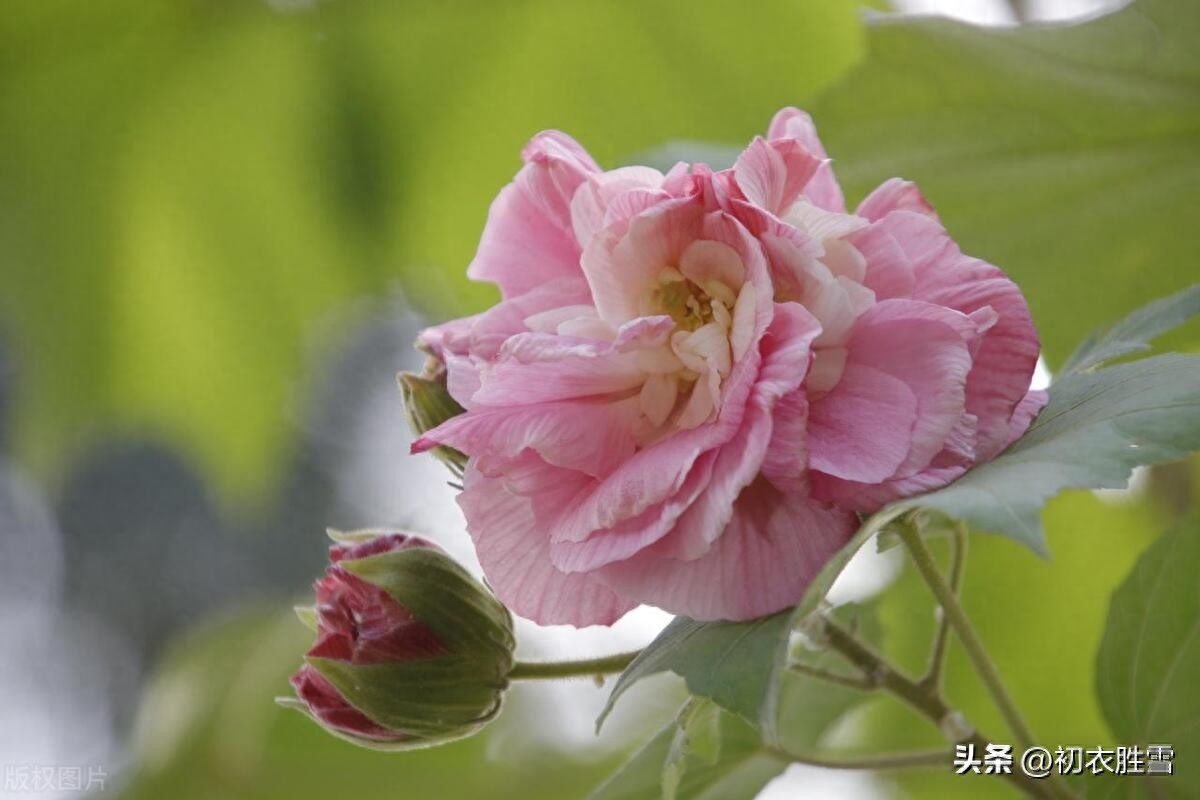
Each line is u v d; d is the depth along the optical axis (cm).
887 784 105
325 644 87
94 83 120
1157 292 96
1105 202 95
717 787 93
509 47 115
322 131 120
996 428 82
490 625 87
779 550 81
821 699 96
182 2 117
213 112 120
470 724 87
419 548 87
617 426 82
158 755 119
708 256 82
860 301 82
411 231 120
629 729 113
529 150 84
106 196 122
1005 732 103
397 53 117
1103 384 83
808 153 82
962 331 81
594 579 82
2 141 120
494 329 84
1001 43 95
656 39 113
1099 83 94
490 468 83
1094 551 103
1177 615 90
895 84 95
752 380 81
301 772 118
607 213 83
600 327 83
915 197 84
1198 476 101
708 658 81
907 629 101
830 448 81
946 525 88
